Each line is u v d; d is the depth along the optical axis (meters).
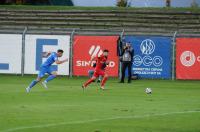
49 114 33.19
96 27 94.25
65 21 96.62
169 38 73.19
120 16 96.69
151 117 32.38
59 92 50.41
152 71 73.69
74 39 75.00
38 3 111.75
